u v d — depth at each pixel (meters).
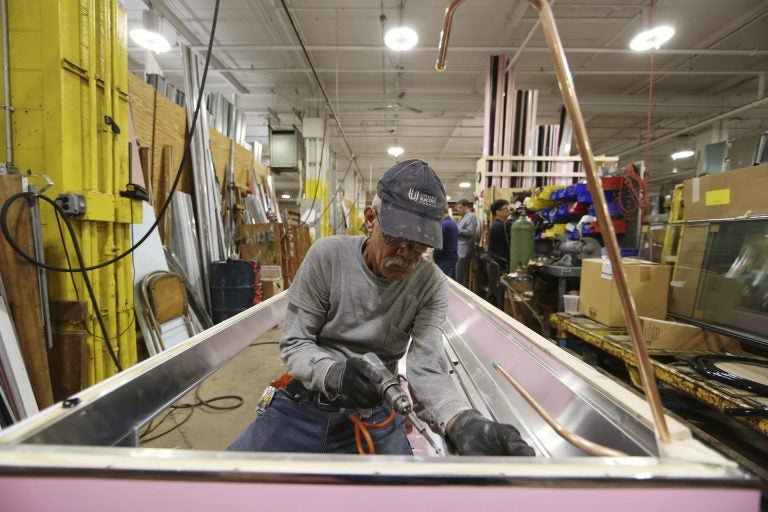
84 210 1.57
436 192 0.74
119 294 1.82
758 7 3.92
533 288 3.23
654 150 8.57
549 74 5.47
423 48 4.70
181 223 2.68
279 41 4.66
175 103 2.89
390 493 0.36
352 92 6.25
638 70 5.29
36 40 1.52
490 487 0.36
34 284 1.40
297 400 0.94
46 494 0.36
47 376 1.43
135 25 4.28
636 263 2.03
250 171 4.44
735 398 1.20
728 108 6.13
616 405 0.59
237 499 0.36
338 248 0.90
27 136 1.55
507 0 3.90
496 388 1.01
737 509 0.36
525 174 4.37
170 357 0.78
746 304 1.55
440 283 0.95
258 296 2.96
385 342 0.93
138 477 0.36
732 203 1.68
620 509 0.36
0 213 1.31
